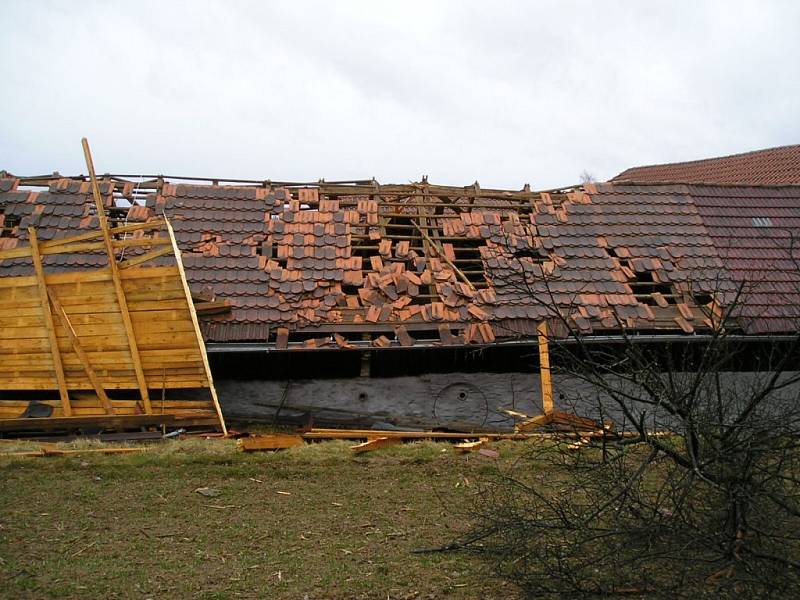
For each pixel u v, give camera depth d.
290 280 17.48
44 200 18.38
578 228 19.33
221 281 17.33
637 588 7.30
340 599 7.46
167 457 12.53
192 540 9.04
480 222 19.11
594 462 7.73
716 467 6.98
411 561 8.37
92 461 12.37
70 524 9.54
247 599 7.42
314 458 12.60
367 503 10.55
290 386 16.98
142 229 17.08
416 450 13.02
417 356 17.22
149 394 15.63
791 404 7.98
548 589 7.25
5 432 14.77
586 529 7.26
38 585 7.59
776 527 7.10
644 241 19.25
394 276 17.73
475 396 17.09
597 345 17.16
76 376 15.46
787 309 17.72
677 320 17.42
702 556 7.09
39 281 15.35
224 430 15.15
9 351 15.47
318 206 19.52
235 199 19.14
